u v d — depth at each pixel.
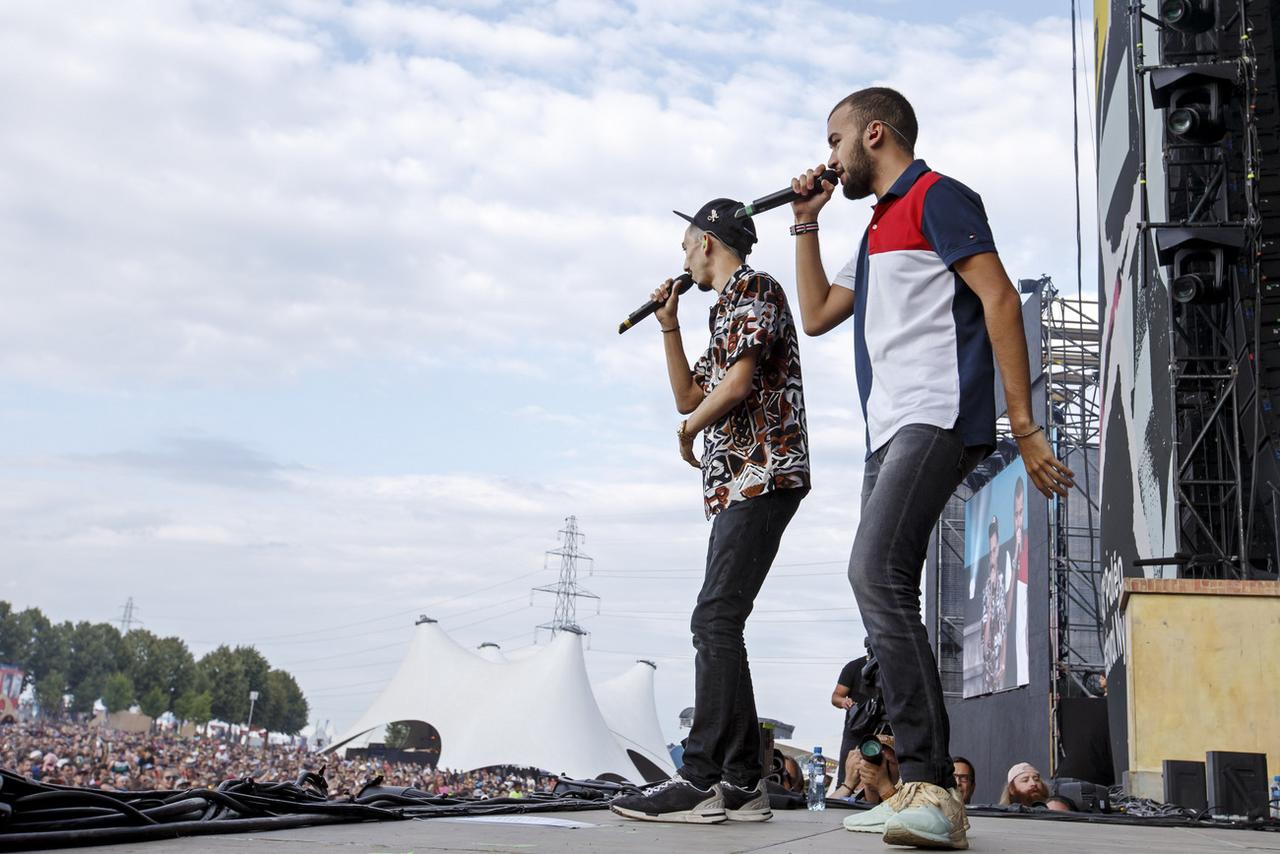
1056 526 19.52
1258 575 9.06
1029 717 19.36
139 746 42.38
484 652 45.69
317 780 2.82
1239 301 9.41
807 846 2.17
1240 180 9.62
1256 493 9.18
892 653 2.20
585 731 34.09
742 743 2.95
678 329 3.28
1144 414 11.05
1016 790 5.71
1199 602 6.79
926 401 2.30
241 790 2.40
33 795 1.80
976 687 22.56
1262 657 6.68
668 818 2.81
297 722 137.00
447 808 2.91
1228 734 6.61
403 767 37.59
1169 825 4.53
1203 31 9.28
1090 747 12.27
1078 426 23.14
